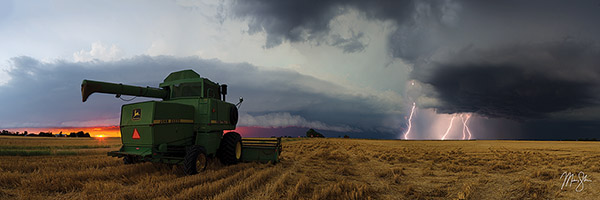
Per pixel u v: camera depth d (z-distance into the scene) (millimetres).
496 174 9555
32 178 6773
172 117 8641
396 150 23672
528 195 6426
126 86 9445
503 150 24203
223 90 11430
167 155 8914
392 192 6926
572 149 25484
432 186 7688
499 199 6258
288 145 31891
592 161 13273
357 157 16406
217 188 6141
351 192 6066
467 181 8273
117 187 6195
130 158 9539
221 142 10594
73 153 15094
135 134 8320
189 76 10492
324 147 28359
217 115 10094
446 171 10656
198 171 8188
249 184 6512
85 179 7137
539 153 19766
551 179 8141
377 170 10758
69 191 5969
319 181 8008
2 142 27422
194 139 9727
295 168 10320
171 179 7270
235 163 10703
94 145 24453
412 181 8484
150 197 5434
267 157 11461
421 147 30203
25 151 14055
